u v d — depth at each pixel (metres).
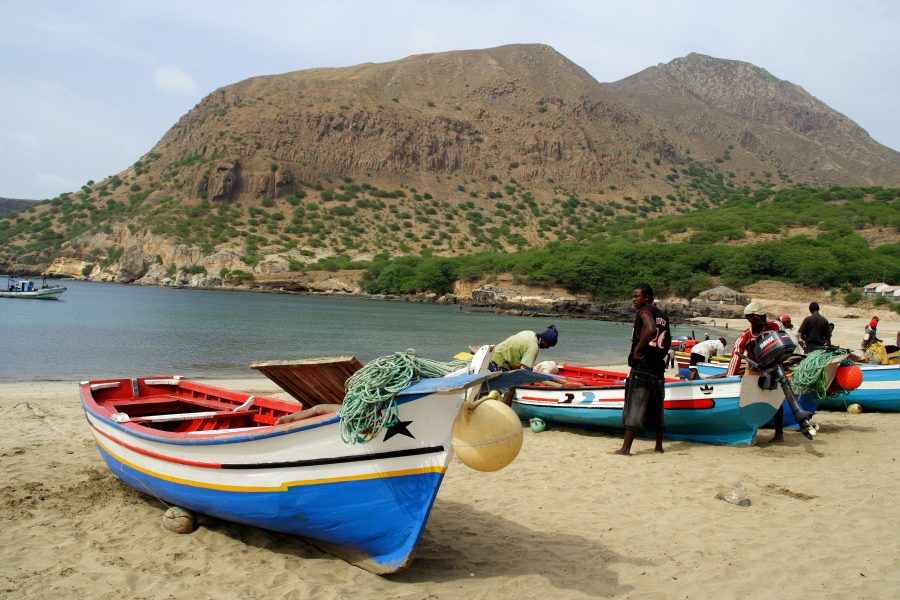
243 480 5.21
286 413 7.29
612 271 95.50
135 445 6.16
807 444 9.66
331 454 4.82
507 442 4.72
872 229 107.81
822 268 83.19
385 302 109.00
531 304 91.69
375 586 4.83
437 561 5.31
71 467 8.01
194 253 138.75
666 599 4.69
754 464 8.42
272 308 77.31
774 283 85.50
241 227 156.75
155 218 156.12
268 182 174.75
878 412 12.83
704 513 6.52
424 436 4.71
